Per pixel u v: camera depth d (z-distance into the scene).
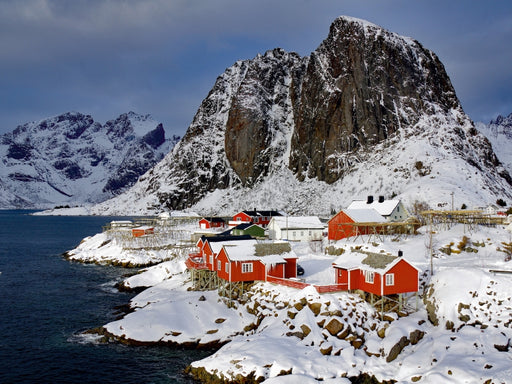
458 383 31.41
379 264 45.03
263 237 92.12
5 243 135.75
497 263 51.53
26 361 40.31
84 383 36.19
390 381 34.50
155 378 36.84
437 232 70.12
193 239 98.62
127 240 100.44
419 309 45.09
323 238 88.38
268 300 47.44
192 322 46.69
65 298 62.38
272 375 34.03
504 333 37.47
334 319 41.12
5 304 59.16
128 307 55.66
